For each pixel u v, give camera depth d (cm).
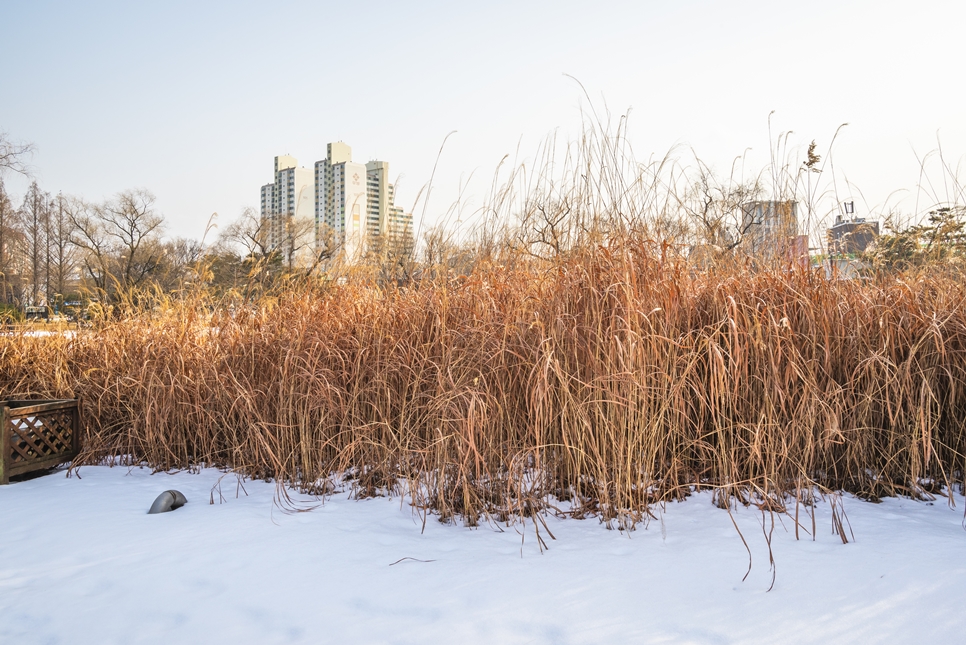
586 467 384
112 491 454
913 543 308
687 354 383
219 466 536
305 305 537
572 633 231
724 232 471
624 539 329
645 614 244
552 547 320
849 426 400
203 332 570
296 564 302
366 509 401
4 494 451
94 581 287
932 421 408
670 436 400
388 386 446
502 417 392
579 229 420
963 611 237
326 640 232
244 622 247
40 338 675
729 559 295
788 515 352
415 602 260
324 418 461
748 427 381
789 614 240
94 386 595
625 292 355
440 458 379
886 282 455
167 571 296
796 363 386
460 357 409
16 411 491
